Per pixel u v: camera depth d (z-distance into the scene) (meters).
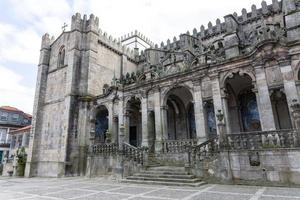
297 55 16.59
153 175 16.80
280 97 21.23
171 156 20.69
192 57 25.45
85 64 31.38
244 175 14.27
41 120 33.66
